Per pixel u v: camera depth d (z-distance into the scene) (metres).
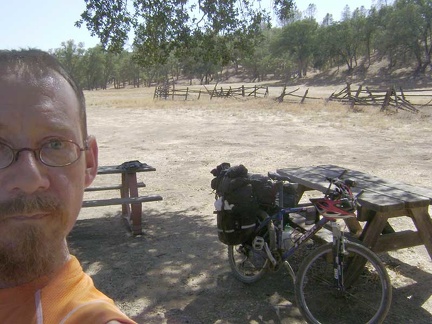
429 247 3.11
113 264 3.76
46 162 0.71
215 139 11.05
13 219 0.67
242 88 28.09
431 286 3.29
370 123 13.70
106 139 11.67
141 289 3.30
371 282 3.33
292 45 75.62
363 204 3.04
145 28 6.01
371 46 73.06
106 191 6.30
